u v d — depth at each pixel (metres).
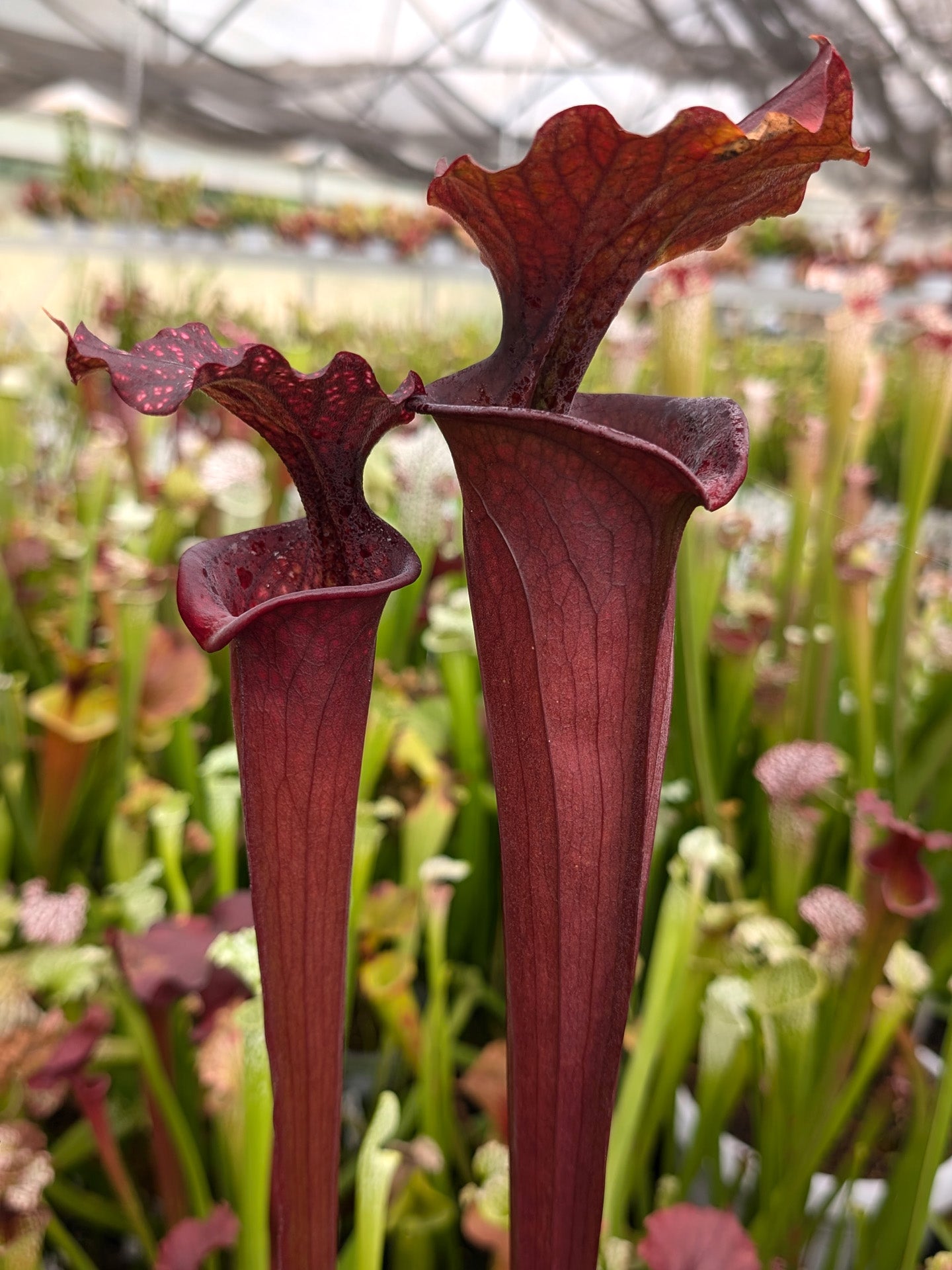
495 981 0.86
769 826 0.86
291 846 0.26
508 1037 0.28
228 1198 0.56
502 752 0.26
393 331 2.91
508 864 0.27
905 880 0.49
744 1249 0.44
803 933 0.74
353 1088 0.79
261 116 5.38
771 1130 0.61
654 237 0.23
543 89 5.40
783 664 0.92
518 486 0.23
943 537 1.63
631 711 0.25
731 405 0.25
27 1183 0.45
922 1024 0.84
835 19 3.65
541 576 0.24
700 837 0.56
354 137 5.77
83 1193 0.63
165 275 3.43
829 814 0.86
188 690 0.87
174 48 4.62
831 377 0.85
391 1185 0.53
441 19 4.81
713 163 0.21
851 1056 0.54
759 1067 0.66
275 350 0.22
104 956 0.53
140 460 1.19
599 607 0.24
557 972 0.27
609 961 0.26
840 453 0.87
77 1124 0.63
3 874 0.74
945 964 0.81
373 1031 0.82
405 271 2.49
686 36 4.19
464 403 0.25
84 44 4.41
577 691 0.25
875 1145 0.74
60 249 2.92
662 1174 0.72
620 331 1.19
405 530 0.99
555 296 0.24
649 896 0.82
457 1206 0.60
